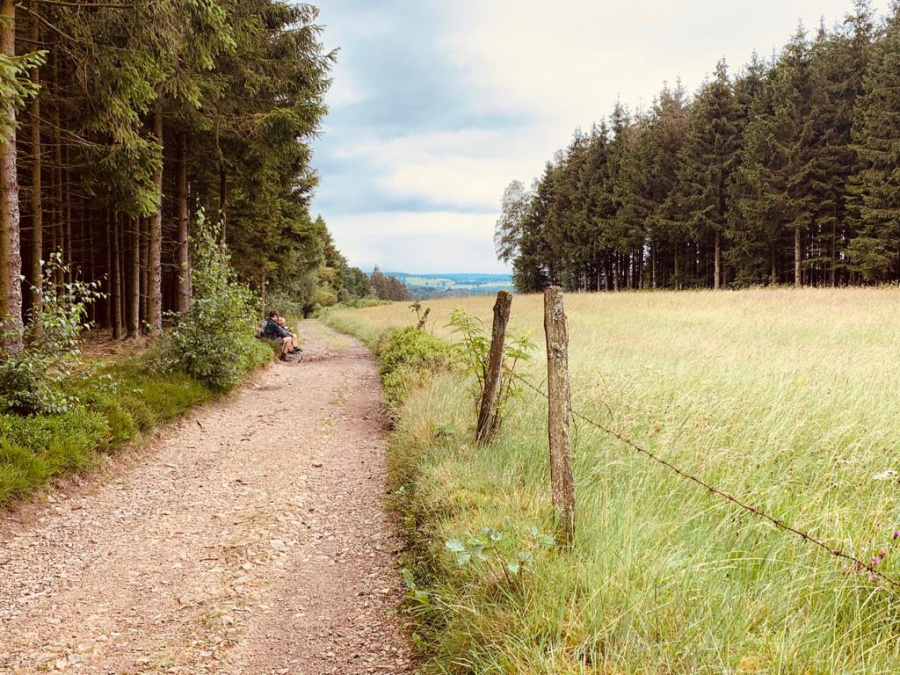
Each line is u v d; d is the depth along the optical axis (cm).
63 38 831
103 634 314
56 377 600
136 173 951
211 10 841
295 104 1344
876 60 3031
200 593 362
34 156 994
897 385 559
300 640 309
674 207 3875
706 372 664
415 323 2192
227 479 589
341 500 530
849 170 3133
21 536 421
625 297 2758
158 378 846
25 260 1418
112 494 525
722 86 3788
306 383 1191
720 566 260
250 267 2039
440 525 366
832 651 198
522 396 577
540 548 295
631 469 394
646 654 210
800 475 370
